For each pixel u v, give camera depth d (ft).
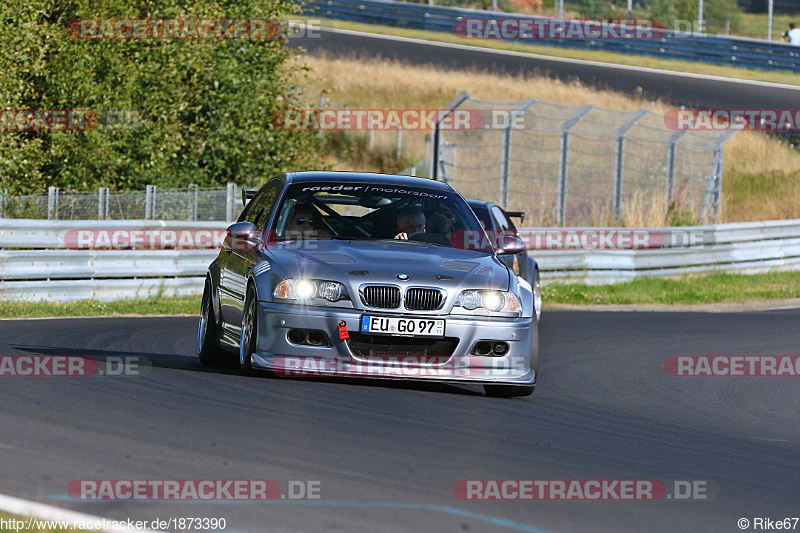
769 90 414.00
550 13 503.20
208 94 226.58
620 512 49.24
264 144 232.94
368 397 76.28
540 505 49.37
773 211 328.08
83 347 100.53
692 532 46.75
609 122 355.56
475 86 382.63
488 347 79.46
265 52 231.71
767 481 59.31
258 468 52.80
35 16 205.36
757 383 108.27
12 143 203.00
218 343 92.84
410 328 77.36
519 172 315.17
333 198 90.02
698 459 64.39
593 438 68.69
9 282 144.87
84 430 59.93
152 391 74.23
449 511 46.96
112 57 215.10
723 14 500.33
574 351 122.83
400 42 461.78
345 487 50.08
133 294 160.15
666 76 429.79
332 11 489.26
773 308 193.26
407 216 89.15
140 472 50.90
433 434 64.69
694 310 187.11
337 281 78.02
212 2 223.30
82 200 184.96
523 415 75.56
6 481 48.06
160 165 216.54
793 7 538.06
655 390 99.19
